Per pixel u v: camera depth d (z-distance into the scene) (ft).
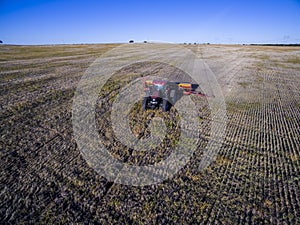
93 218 13.02
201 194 15.12
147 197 14.74
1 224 12.36
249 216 13.48
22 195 14.58
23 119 26.68
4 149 19.88
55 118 27.25
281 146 22.15
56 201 14.20
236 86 48.03
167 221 12.90
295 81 55.93
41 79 49.08
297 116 30.99
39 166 17.67
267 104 36.14
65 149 20.27
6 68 62.23
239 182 16.47
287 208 14.21
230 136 23.88
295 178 17.16
